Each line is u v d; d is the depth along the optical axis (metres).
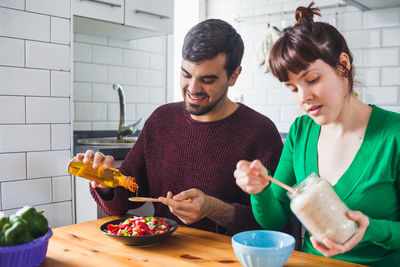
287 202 1.26
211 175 1.42
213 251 1.01
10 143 1.94
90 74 2.78
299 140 1.26
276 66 1.00
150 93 3.21
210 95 1.30
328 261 0.95
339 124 1.15
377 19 2.80
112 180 1.23
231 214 1.26
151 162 1.54
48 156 2.08
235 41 1.28
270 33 3.12
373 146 1.09
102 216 2.08
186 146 1.46
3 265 0.83
